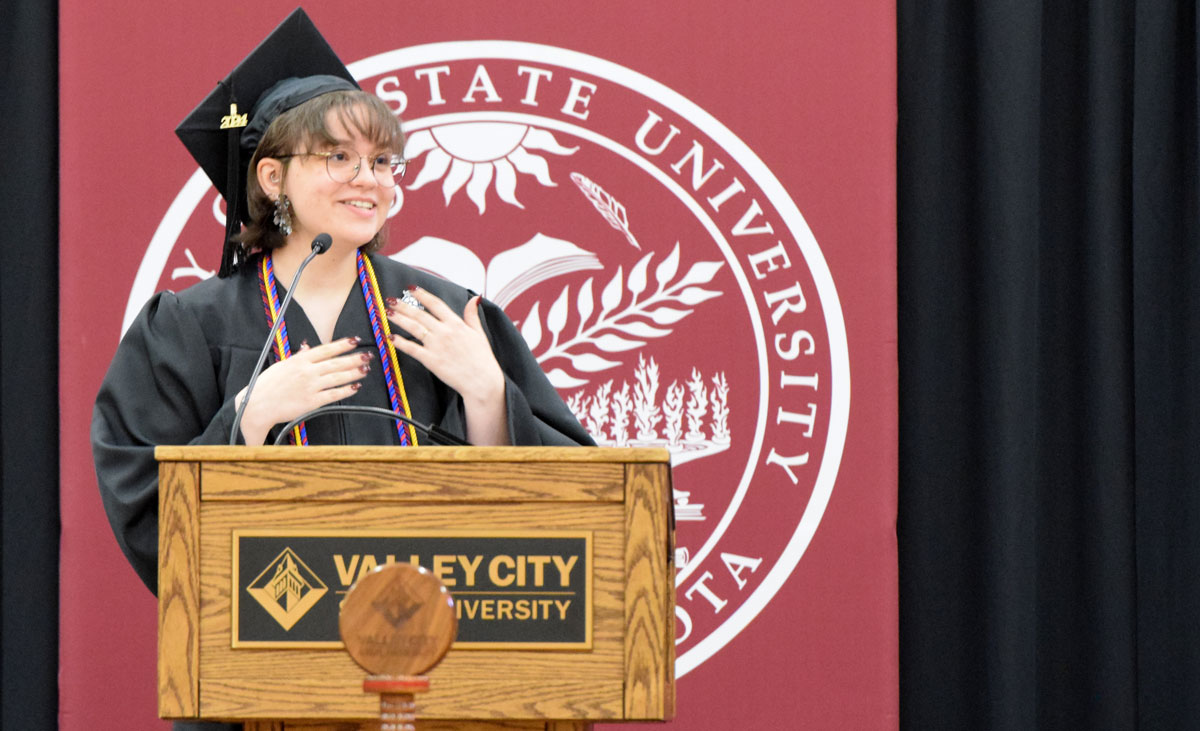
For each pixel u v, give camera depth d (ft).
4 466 26.86
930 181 28.14
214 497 13.56
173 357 18.29
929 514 27.58
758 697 25.22
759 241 26.05
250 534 13.52
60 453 25.14
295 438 17.95
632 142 26.32
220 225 25.82
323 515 13.53
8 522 26.76
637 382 25.89
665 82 26.37
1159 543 28.19
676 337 25.93
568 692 13.32
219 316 18.83
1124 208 27.86
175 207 25.76
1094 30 28.04
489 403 17.89
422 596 11.54
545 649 13.35
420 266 26.08
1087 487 27.71
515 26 26.45
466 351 17.90
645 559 13.38
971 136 28.09
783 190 26.11
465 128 26.32
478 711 13.29
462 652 13.35
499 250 26.11
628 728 25.11
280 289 19.02
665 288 26.03
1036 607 27.55
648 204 26.17
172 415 18.19
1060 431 28.14
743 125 26.25
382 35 26.37
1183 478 28.12
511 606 13.41
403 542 13.48
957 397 27.86
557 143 26.30
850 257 25.93
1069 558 27.91
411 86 26.35
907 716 27.37
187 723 16.63
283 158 18.53
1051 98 28.43
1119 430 27.53
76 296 25.41
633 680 13.25
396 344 17.81
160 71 25.98
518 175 26.23
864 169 26.05
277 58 19.86
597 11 26.45
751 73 26.32
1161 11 28.43
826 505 25.52
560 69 26.40
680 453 25.72
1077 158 28.32
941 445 27.71
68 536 24.95
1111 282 27.71
